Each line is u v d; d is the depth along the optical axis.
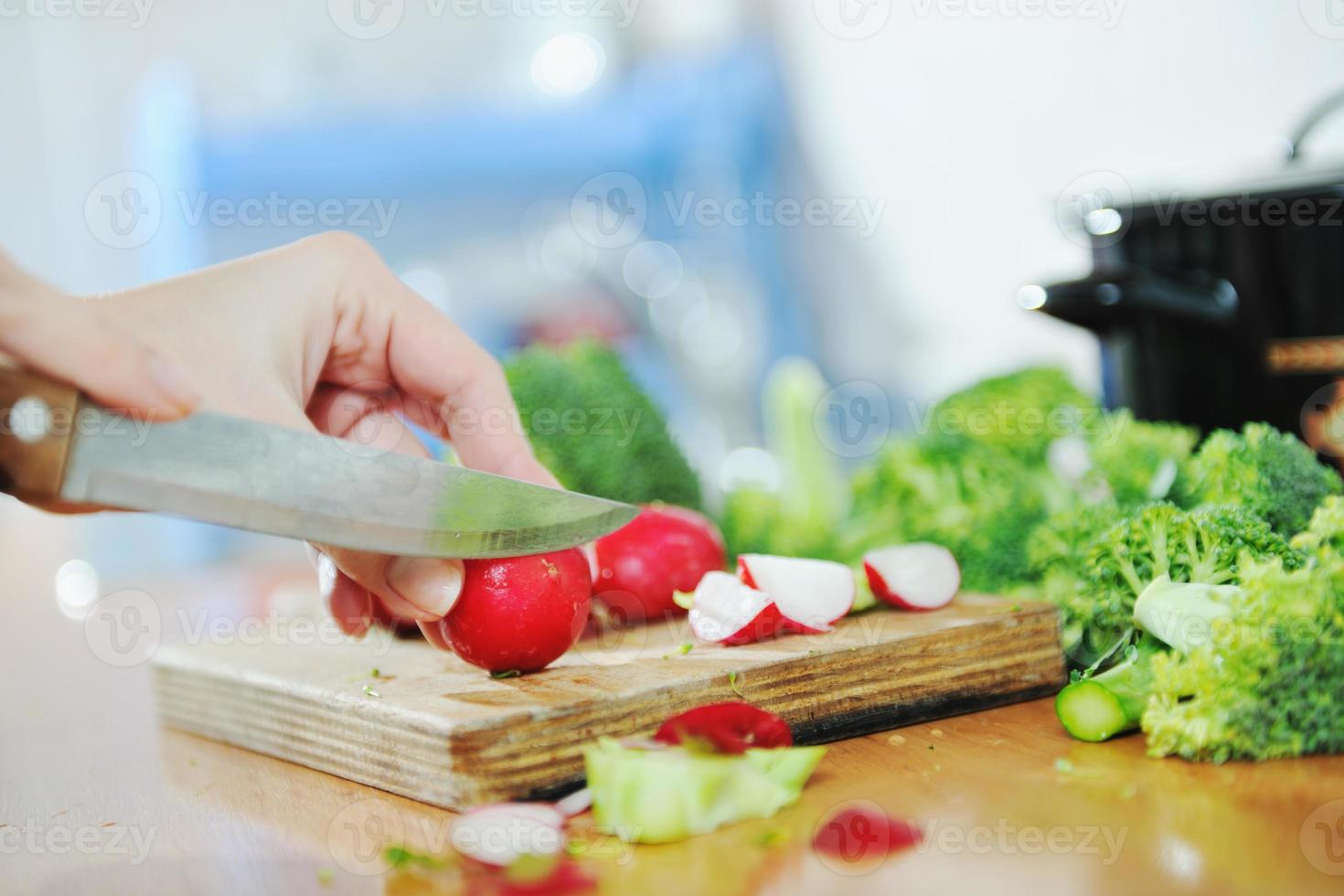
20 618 0.89
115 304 0.54
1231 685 0.52
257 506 0.52
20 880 0.51
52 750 0.61
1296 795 0.50
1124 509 0.61
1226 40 1.17
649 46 1.43
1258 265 0.63
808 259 1.42
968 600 0.62
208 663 0.61
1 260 0.48
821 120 1.41
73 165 1.50
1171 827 0.49
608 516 0.57
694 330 1.39
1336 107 0.65
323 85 1.43
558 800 0.53
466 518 0.55
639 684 0.55
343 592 0.60
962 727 0.57
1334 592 0.52
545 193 1.36
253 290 0.57
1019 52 1.32
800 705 0.56
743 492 0.75
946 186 1.39
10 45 1.48
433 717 0.53
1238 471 0.60
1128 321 0.65
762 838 0.50
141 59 1.45
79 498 0.51
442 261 1.36
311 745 0.57
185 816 0.54
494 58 1.43
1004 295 1.37
